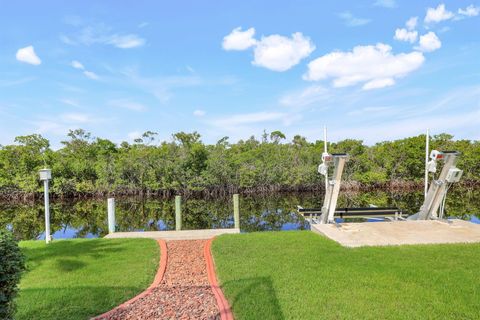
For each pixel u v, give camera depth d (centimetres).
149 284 464
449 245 590
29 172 2338
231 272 482
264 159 2541
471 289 393
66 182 2359
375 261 505
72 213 1786
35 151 2389
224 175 2411
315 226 771
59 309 368
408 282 417
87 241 736
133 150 2534
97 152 2827
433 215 834
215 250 623
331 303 361
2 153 2291
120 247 667
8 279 255
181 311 362
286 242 656
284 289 403
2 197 2355
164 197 2434
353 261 508
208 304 381
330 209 792
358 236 672
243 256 566
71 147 2812
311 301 367
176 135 2594
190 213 1717
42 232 1252
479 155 2394
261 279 441
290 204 1978
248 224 1312
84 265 544
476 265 479
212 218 1526
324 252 566
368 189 2542
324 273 455
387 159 2502
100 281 464
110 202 906
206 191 2448
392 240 634
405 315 331
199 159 2464
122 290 427
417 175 2539
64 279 473
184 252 645
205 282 470
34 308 369
